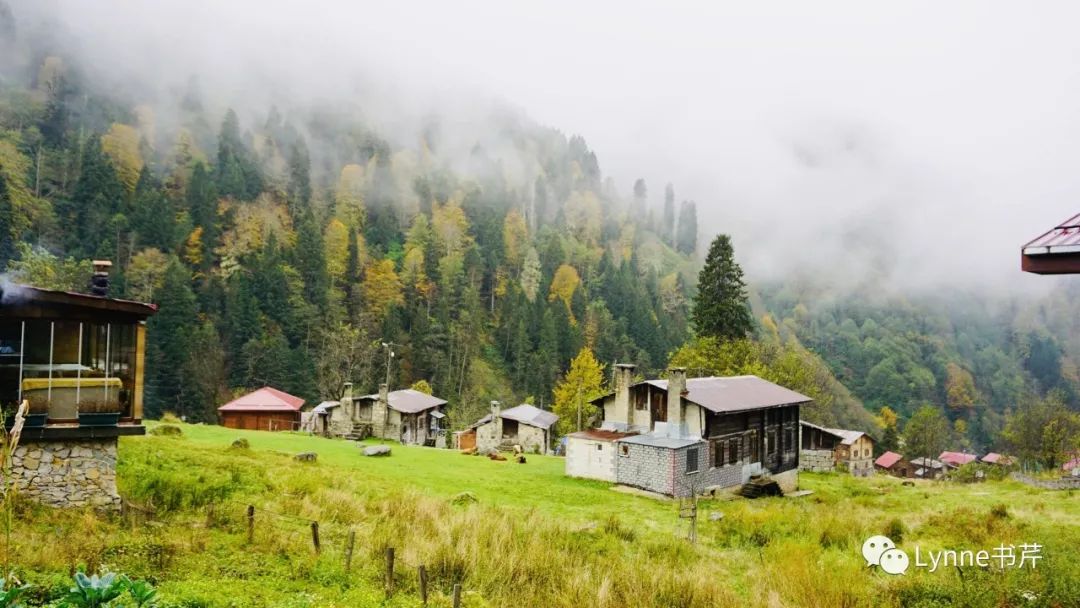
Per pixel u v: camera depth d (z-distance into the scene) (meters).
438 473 39.22
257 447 41.56
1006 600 15.98
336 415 62.28
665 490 39.00
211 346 91.12
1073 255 10.01
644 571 19.25
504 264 178.88
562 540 23.23
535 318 131.88
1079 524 29.16
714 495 41.66
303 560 17.55
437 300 139.25
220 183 160.50
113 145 158.50
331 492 26.52
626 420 45.62
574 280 171.00
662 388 44.12
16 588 8.96
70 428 20.33
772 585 19.17
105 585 8.97
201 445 37.31
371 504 25.59
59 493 20.23
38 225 112.12
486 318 141.38
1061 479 51.16
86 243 114.44
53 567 14.42
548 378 116.12
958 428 166.50
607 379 123.38
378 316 126.69
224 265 121.75
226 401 90.06
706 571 20.75
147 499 22.11
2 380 19.94
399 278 144.25
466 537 21.11
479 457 50.50
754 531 28.08
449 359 114.44
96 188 125.06
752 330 79.69
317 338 108.50
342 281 139.75
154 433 41.25
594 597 16.91
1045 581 16.61
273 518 21.97
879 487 49.06
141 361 22.14
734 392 46.44
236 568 16.44
